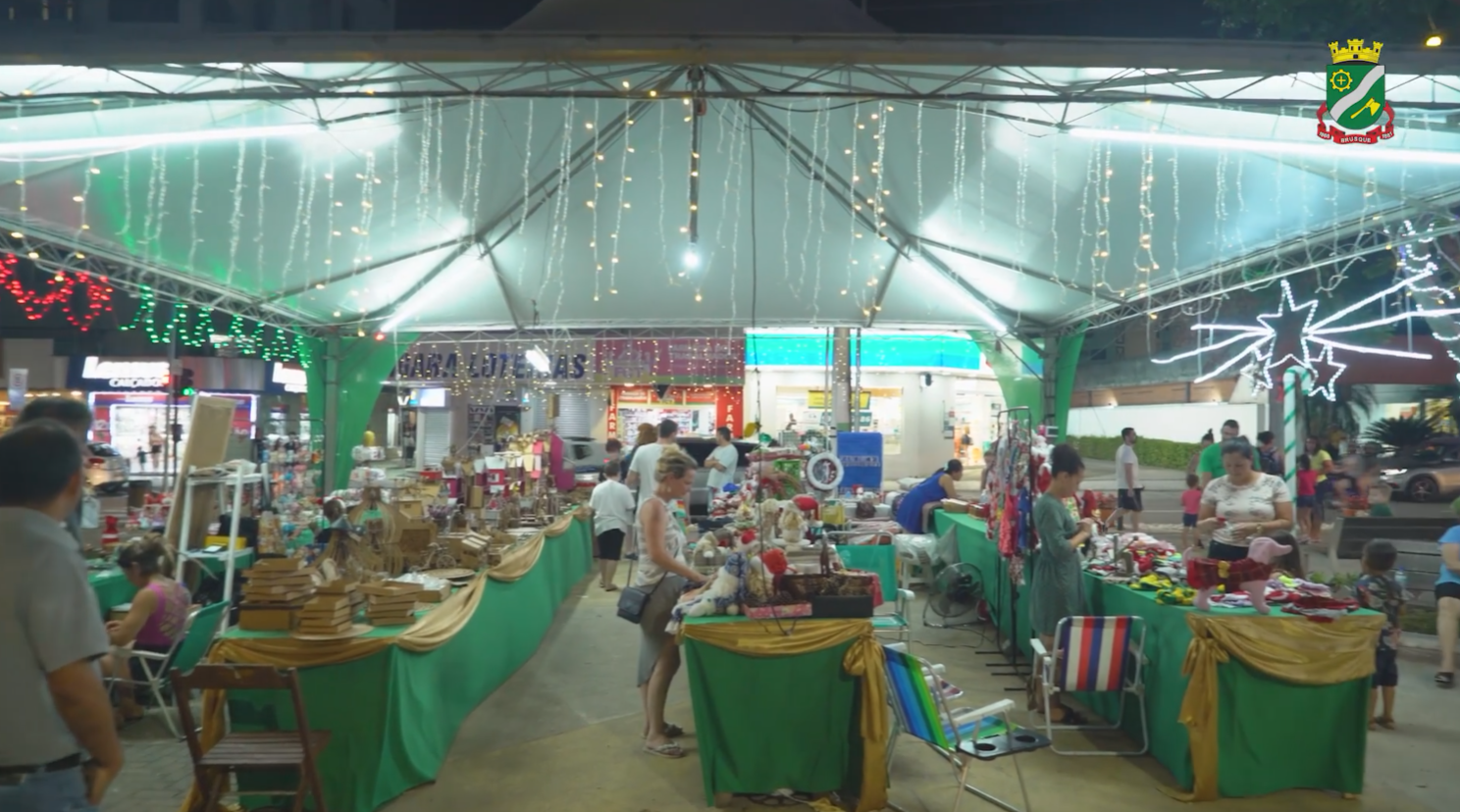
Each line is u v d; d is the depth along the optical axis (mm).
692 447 13273
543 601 7559
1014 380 15375
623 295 13875
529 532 7973
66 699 1945
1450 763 4672
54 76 6484
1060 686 4695
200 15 13406
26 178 8070
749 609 4195
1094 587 5535
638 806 4148
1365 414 21469
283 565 4246
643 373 19594
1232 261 10867
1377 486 14617
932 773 4562
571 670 6555
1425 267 9625
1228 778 4211
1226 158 8273
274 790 3844
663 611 4832
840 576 4270
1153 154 8477
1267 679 4238
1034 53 5430
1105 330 31969
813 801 4184
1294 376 9484
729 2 6949
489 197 10633
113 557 6457
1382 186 8188
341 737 4004
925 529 9641
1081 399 33469
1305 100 6117
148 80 6785
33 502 2057
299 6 14758
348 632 4184
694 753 4832
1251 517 5137
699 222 11492
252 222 9938
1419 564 8234
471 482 9805
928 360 22594
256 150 8430
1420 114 6762
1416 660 6648
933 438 23203
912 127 9031
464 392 19516
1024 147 8953
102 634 2033
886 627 4789
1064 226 10523
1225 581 4254
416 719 4414
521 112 8781
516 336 16875
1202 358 26062
